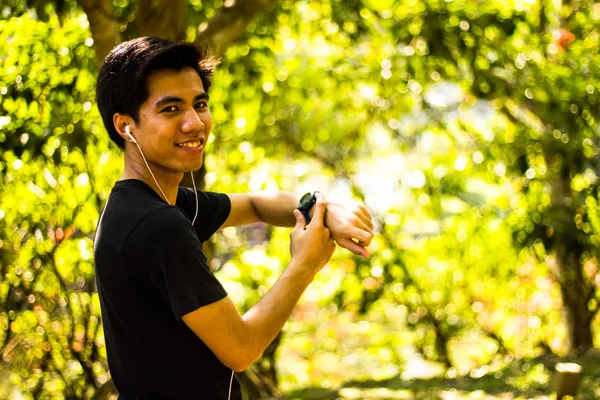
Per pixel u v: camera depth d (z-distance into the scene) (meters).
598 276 6.92
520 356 7.55
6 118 4.31
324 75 6.71
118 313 1.66
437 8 5.44
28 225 5.08
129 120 1.74
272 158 7.27
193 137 1.72
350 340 8.73
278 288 1.75
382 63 6.04
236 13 4.20
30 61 4.84
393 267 7.06
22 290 5.16
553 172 5.94
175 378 1.67
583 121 5.75
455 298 7.57
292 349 8.43
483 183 7.45
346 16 5.75
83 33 4.86
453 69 5.93
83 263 5.21
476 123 6.91
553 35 6.12
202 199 2.14
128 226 1.62
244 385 5.51
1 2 4.73
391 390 5.98
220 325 1.61
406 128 7.09
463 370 7.77
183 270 1.59
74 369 5.27
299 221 1.90
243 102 6.27
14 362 5.20
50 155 4.60
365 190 7.45
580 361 5.88
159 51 1.68
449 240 7.30
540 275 7.29
